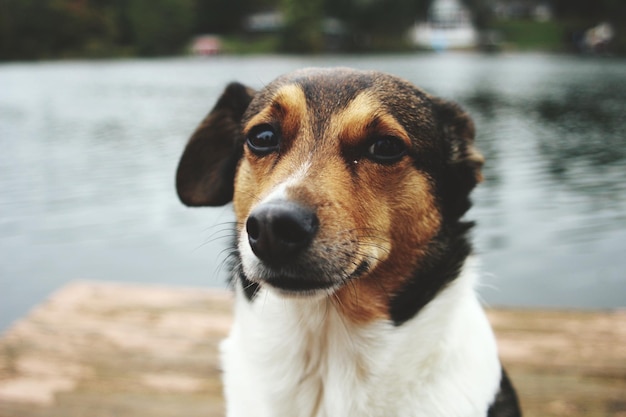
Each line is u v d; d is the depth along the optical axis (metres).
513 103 2.51
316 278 0.33
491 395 0.36
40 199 1.19
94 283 0.65
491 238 0.94
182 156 0.43
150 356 0.53
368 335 0.35
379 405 0.35
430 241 0.37
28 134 1.97
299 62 5.79
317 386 0.36
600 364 0.51
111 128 2.09
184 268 0.86
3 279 0.83
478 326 0.37
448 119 0.41
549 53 7.31
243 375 0.37
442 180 0.39
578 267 0.84
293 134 0.37
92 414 0.47
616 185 1.21
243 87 0.43
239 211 0.39
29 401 0.48
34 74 4.95
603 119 2.07
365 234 0.35
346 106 0.37
